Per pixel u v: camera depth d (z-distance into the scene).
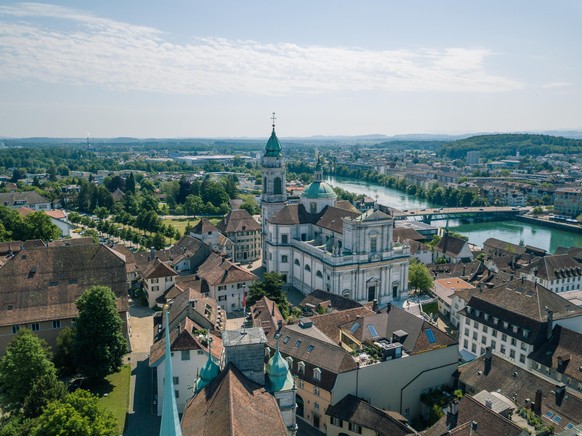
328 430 87.44
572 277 183.50
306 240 178.00
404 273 157.38
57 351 106.31
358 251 148.62
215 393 66.69
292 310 134.88
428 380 97.00
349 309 112.31
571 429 72.06
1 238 195.75
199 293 129.25
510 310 117.50
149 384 104.88
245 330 76.12
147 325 137.62
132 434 87.44
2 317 110.31
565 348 104.19
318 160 184.62
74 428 68.94
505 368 92.81
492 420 72.38
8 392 93.06
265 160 196.50
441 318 151.12
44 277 119.56
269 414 63.78
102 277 123.06
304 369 92.50
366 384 90.25
